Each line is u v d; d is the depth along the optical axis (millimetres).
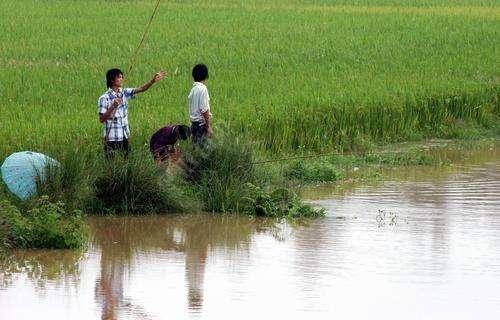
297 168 40000
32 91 50062
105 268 26797
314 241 29891
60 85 52375
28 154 32375
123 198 33469
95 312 22797
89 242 29766
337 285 25031
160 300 23766
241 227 31953
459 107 53094
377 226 31875
